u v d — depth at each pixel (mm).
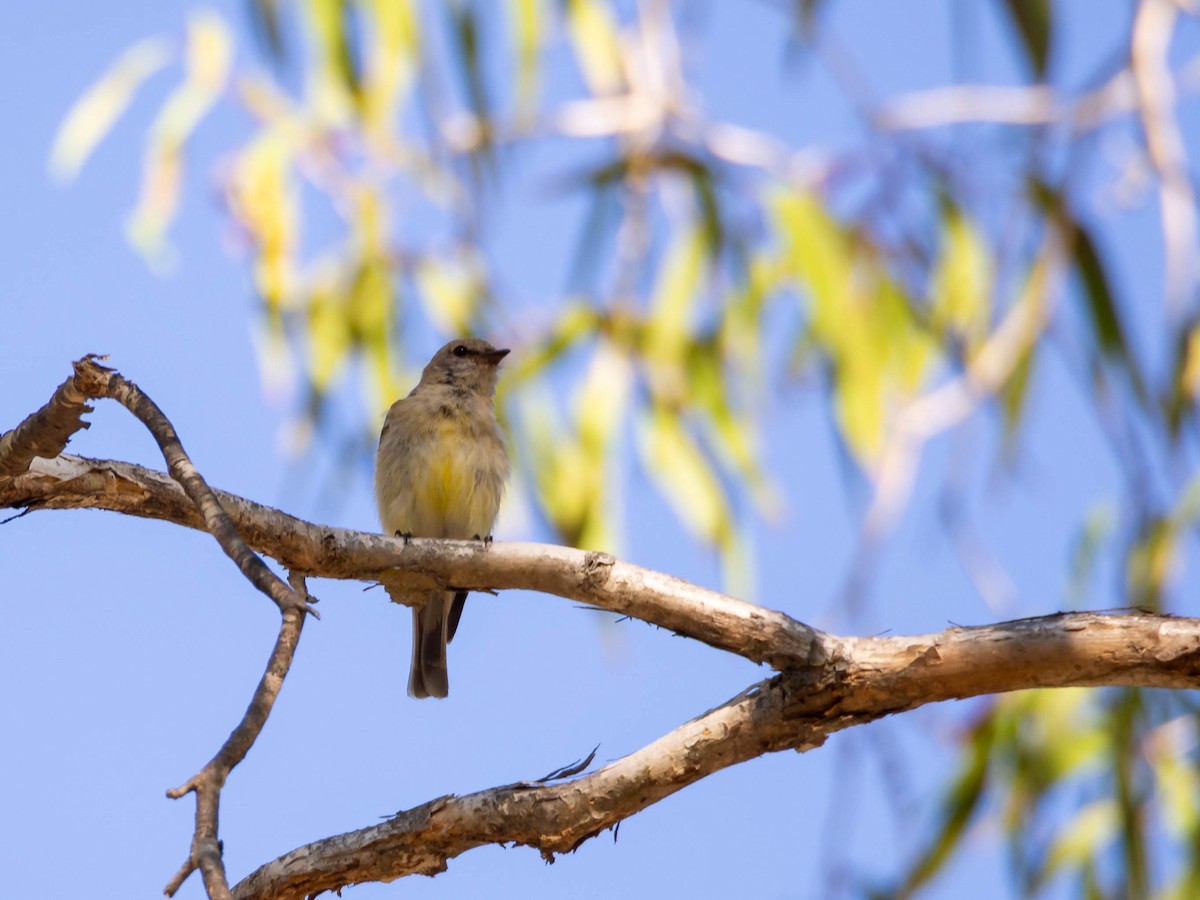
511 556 8172
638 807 7500
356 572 8320
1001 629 7098
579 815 7473
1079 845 10695
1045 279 10453
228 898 4984
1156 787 10680
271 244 11703
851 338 10641
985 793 10812
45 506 8211
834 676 7211
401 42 11375
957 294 11430
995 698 10984
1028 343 10359
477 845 7660
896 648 7199
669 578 7887
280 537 8211
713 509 11633
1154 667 6902
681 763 7379
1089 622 7012
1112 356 10406
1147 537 10227
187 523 8297
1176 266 10102
